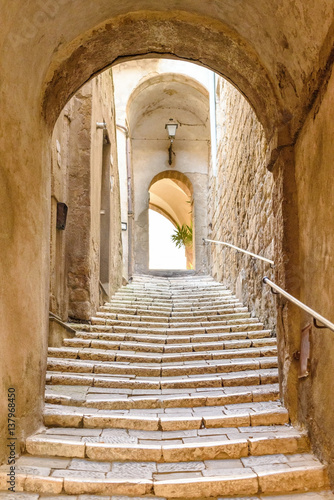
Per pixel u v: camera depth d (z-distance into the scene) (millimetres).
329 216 2969
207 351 5598
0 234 2877
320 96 3127
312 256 3355
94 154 7465
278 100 3881
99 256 7984
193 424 3631
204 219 16406
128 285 10977
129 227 13383
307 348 3408
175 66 14602
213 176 13758
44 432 3455
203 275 14984
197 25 3949
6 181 2975
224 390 4379
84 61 4066
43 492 2789
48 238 3881
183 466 3109
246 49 3916
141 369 4848
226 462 3162
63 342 5656
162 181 20781
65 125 7012
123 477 2947
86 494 2805
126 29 3980
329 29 2758
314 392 3229
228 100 10578
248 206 7707
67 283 6742
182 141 16859
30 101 3404
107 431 3561
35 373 3477
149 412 3922
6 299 2963
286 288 3742
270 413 3688
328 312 2969
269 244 6168
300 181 3697
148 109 16359
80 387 4445
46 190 3820
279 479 2900
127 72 14438
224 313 7574
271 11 3279
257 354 5367
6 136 2967
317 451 3146
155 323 6836
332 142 2893
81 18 3588
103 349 5629
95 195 7566
